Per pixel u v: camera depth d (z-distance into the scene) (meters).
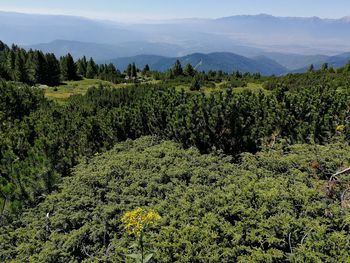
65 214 7.28
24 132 13.20
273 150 9.65
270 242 5.47
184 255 5.38
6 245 6.73
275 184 7.22
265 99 12.19
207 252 5.39
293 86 36.50
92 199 7.70
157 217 4.88
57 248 6.34
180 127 10.86
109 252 6.09
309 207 6.28
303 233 5.75
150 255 4.79
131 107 13.87
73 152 11.04
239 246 5.44
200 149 10.57
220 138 10.38
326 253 5.27
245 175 7.96
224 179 7.94
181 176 8.38
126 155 9.94
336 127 10.28
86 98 25.83
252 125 10.82
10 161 10.95
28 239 6.77
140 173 8.64
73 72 107.19
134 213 4.85
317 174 8.17
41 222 7.21
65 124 13.70
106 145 11.84
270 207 6.39
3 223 7.79
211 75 83.25
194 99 11.52
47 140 10.96
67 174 10.57
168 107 11.96
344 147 9.38
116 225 6.79
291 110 11.04
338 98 11.56
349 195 7.00
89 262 5.88
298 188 7.07
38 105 21.61
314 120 10.22
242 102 11.35
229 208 6.41
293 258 5.19
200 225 5.99
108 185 8.23
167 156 9.52
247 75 78.00
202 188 7.55
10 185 8.81
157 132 11.86
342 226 5.91
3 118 17.14
